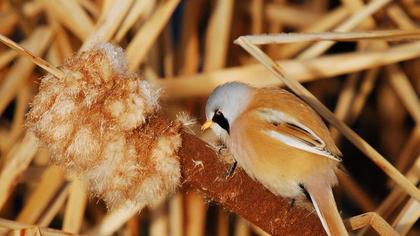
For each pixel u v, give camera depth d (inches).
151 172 103.5
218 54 111.8
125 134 103.3
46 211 110.2
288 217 104.5
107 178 103.3
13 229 104.1
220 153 104.5
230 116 106.3
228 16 111.7
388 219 110.7
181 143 103.8
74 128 103.2
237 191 104.2
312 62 110.1
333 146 105.4
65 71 103.4
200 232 110.4
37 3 112.1
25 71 111.0
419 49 109.7
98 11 111.3
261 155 105.5
